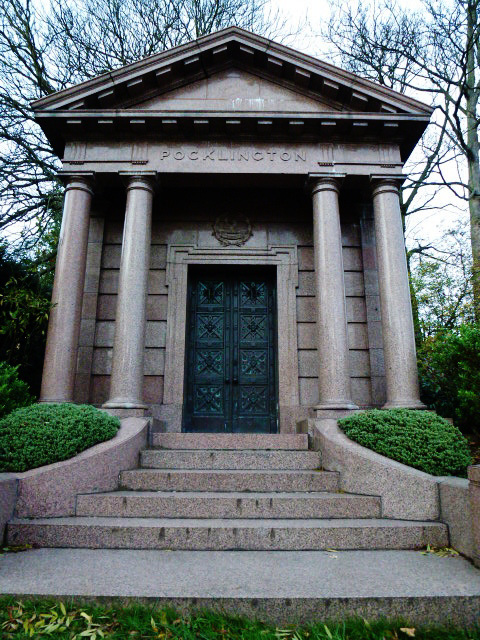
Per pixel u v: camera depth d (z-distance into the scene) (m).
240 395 9.65
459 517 4.39
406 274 8.12
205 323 9.98
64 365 7.66
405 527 4.57
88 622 3.05
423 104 8.59
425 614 3.24
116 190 9.90
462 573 3.75
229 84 9.27
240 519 4.99
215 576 3.67
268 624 3.18
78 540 4.51
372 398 8.88
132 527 4.54
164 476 5.72
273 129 8.76
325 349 7.80
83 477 5.29
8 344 8.34
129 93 8.94
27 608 3.22
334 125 8.59
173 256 9.76
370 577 3.65
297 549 4.46
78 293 8.12
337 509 5.09
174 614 3.16
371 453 5.58
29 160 14.11
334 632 3.04
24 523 4.58
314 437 6.91
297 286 9.64
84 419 5.80
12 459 5.14
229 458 6.36
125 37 15.55
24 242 12.09
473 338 6.94
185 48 9.01
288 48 8.91
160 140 8.80
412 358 7.70
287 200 10.14
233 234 9.91
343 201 10.08
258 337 9.95
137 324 7.86
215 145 8.81
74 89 8.60
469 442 7.68
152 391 9.03
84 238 8.40
